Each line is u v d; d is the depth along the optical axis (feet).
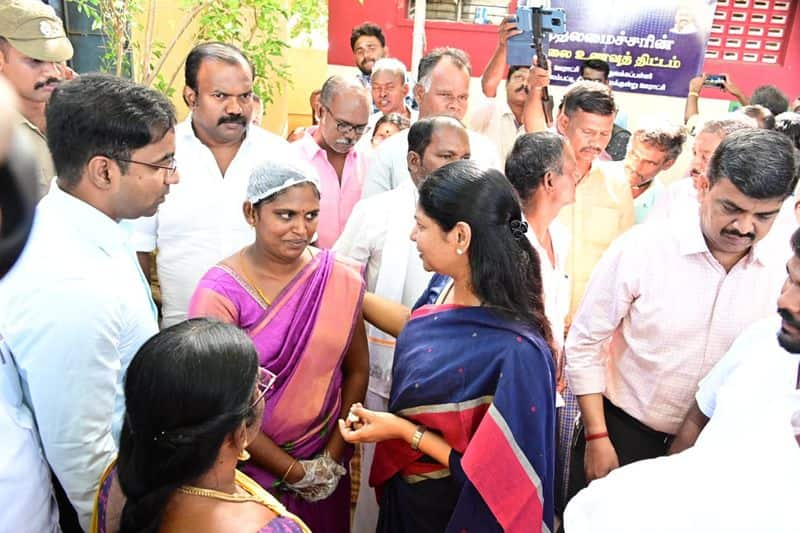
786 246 5.42
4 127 1.09
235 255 4.68
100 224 3.66
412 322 4.38
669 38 13.15
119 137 3.54
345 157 8.75
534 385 3.70
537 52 9.21
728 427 2.97
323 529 4.97
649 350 5.18
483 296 3.92
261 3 10.85
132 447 2.68
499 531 3.84
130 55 10.86
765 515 2.31
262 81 11.79
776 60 15.24
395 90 10.93
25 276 3.20
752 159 4.21
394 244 5.94
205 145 6.60
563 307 6.38
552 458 3.85
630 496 2.59
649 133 8.49
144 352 2.69
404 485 4.36
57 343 3.23
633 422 5.47
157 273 6.78
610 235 8.07
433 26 15.42
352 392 5.05
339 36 15.76
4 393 3.20
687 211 5.17
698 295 4.92
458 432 3.92
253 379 2.82
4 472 3.10
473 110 11.08
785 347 3.15
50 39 5.90
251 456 4.33
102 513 3.07
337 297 4.63
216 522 2.59
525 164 5.45
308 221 4.35
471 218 3.78
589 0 13.14
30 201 1.14
